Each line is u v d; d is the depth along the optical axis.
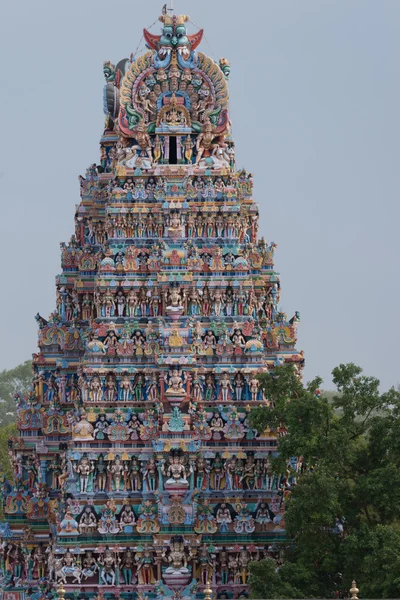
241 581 183.12
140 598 180.38
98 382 185.25
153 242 192.62
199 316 190.00
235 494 184.62
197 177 195.00
